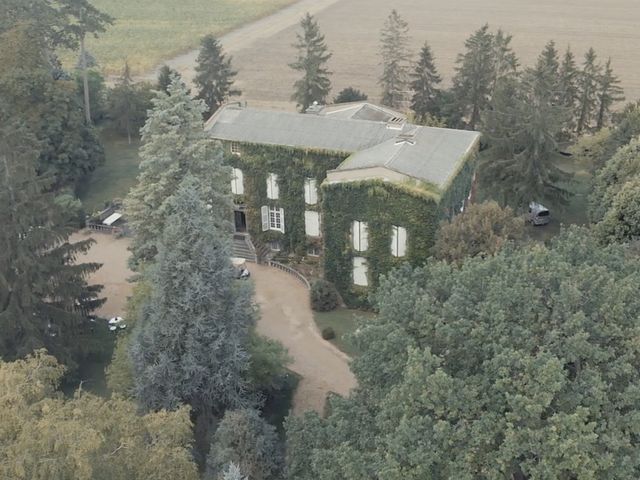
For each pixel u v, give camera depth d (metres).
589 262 40.97
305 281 70.69
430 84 103.88
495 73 99.06
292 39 176.25
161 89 112.38
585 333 33.03
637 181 61.66
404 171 61.84
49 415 30.92
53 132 86.62
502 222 58.38
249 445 41.72
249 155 72.44
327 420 39.09
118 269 74.62
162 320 45.12
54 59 113.31
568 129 100.06
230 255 47.91
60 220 55.84
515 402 31.12
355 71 146.50
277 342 53.41
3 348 53.44
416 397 32.84
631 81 134.38
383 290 41.31
